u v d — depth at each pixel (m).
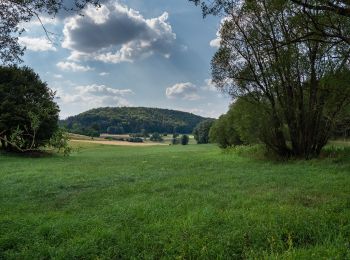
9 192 18.66
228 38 33.72
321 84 27.28
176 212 12.32
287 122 33.75
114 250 8.83
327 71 26.88
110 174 26.77
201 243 8.82
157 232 9.95
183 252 8.45
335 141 42.59
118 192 17.88
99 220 11.33
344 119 32.16
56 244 9.48
